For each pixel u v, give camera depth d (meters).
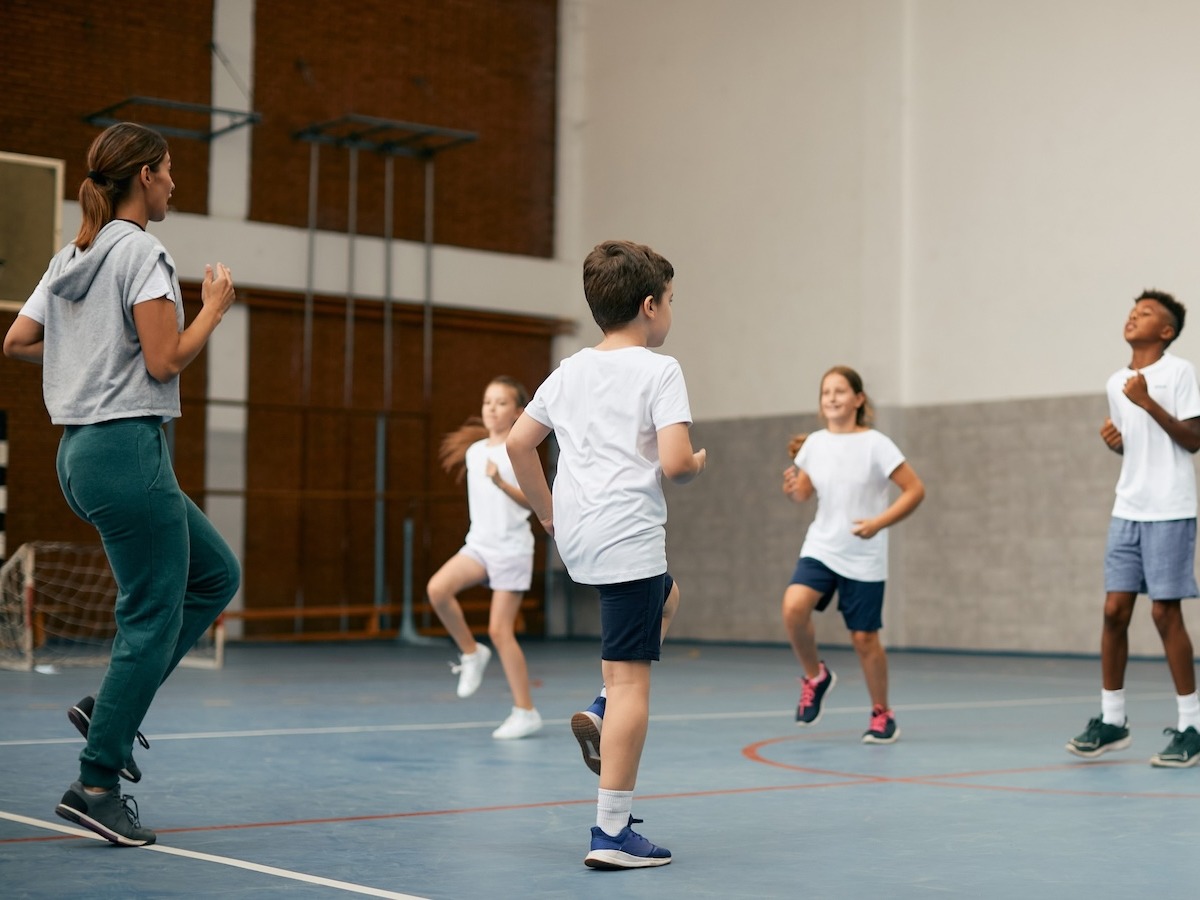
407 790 3.98
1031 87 11.97
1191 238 10.98
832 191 13.26
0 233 10.33
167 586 3.07
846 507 5.41
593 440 3.02
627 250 3.12
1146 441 4.82
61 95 12.96
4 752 4.71
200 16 13.66
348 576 14.29
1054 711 6.75
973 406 12.28
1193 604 11.02
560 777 4.27
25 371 12.73
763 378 13.81
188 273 13.41
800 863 2.95
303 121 14.15
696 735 5.62
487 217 15.26
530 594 15.38
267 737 5.38
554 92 15.76
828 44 13.32
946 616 12.44
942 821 3.52
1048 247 11.83
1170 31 11.16
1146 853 3.08
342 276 14.29
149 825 3.36
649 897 2.59
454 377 14.98
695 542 14.41
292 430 14.02
